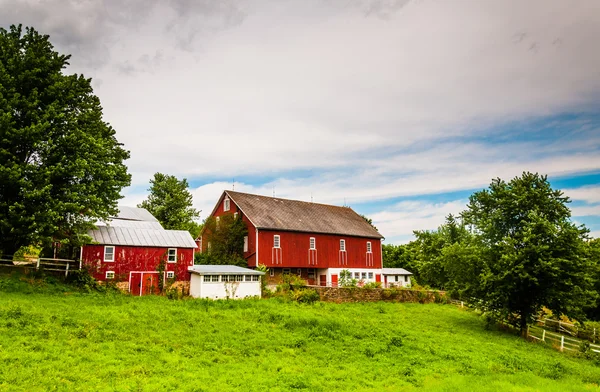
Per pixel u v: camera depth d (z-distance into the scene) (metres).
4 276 26.28
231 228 43.69
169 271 33.91
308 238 47.12
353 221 55.66
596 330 33.84
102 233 32.47
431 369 18.98
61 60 29.77
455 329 29.98
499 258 30.62
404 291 41.47
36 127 26.02
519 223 30.98
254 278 34.34
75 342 17.77
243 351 19.53
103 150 29.84
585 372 21.41
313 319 25.89
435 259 55.16
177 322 22.80
